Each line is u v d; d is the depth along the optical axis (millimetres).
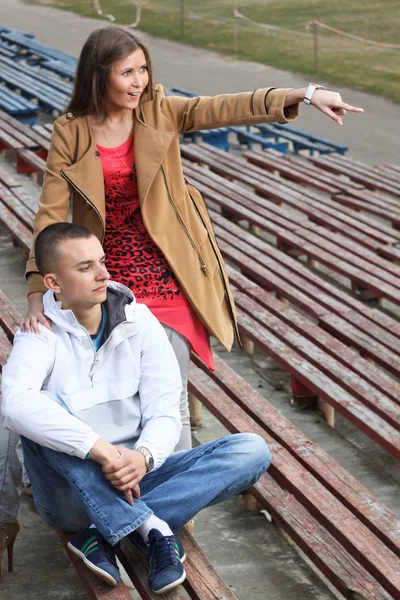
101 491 3408
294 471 4504
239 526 4836
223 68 24109
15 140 12344
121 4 36156
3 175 10633
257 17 32500
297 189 11523
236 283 7820
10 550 4105
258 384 7090
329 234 9578
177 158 4004
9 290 8273
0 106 15797
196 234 4055
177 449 4121
